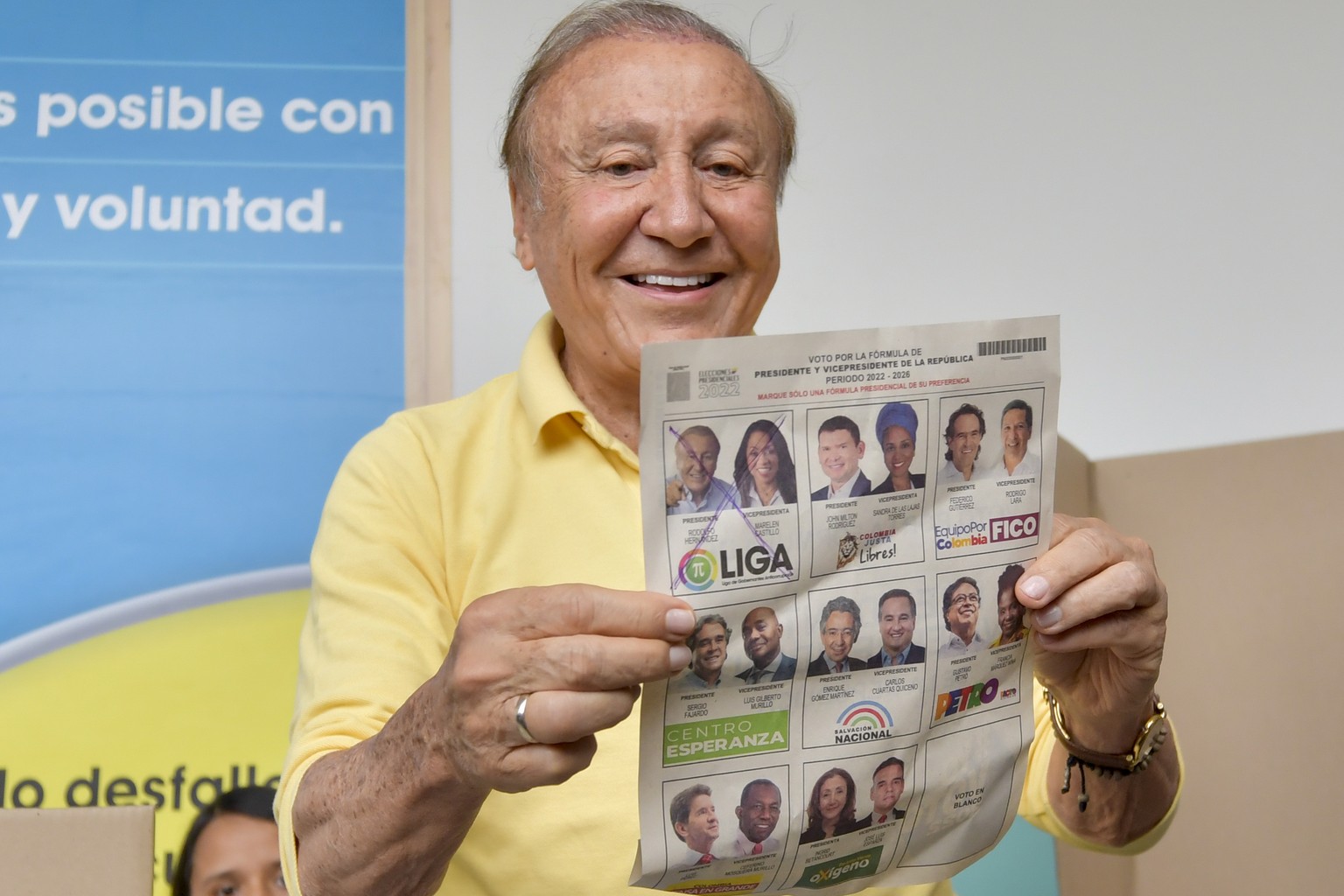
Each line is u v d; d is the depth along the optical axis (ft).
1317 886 4.79
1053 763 3.50
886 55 7.15
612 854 3.00
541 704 2.20
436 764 2.36
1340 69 7.55
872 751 2.51
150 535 5.93
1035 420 2.59
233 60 6.34
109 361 6.03
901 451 2.45
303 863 2.63
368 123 6.40
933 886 3.27
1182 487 5.48
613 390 3.56
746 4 7.04
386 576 3.16
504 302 6.45
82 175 6.15
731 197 3.34
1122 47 7.40
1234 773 5.22
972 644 2.58
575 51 3.46
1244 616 5.18
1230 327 7.28
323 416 6.15
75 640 5.78
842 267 6.95
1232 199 7.38
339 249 6.28
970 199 7.14
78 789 5.66
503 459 3.47
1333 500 4.83
